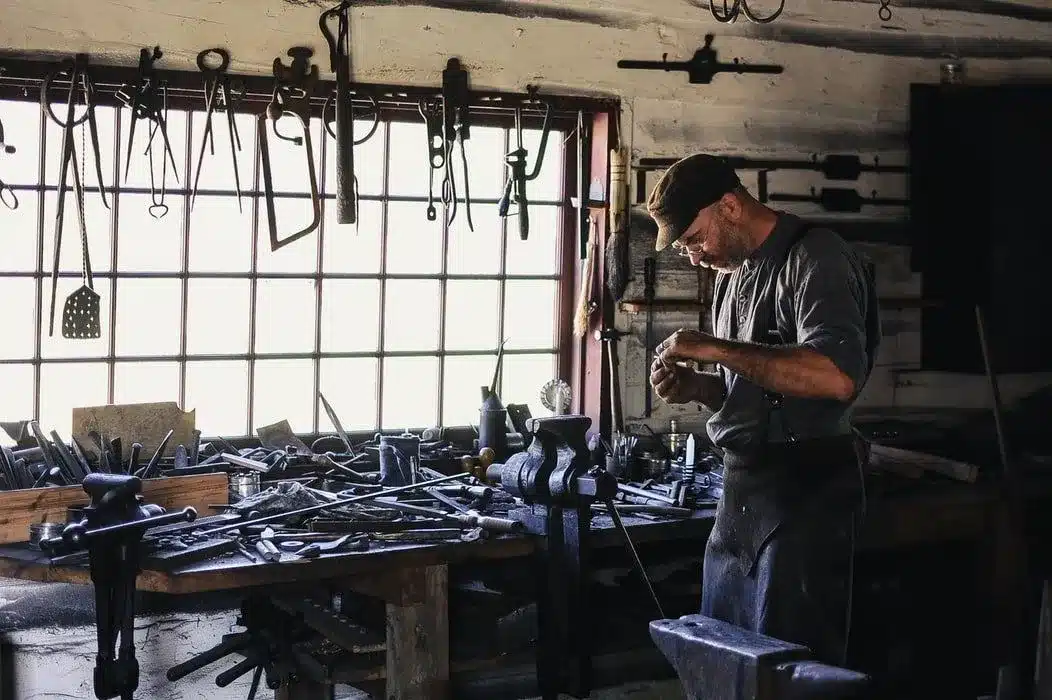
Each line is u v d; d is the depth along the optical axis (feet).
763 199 15.05
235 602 13.14
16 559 9.99
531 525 11.21
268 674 11.35
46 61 11.64
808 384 8.59
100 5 11.80
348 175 12.52
